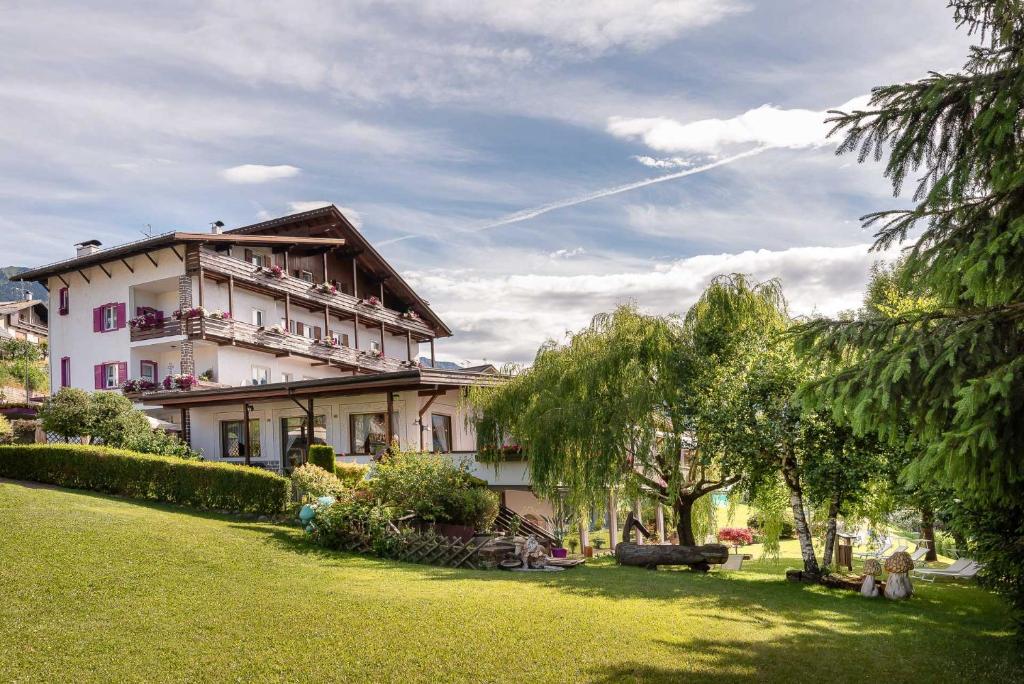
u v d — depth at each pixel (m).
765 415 17.98
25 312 67.06
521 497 28.88
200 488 19.47
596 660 9.99
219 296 34.38
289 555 15.17
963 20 7.81
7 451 21.50
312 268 40.88
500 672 9.30
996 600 17.27
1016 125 7.55
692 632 11.85
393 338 47.75
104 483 20.33
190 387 30.81
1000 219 7.65
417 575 14.62
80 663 8.41
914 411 7.60
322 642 9.73
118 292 34.66
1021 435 6.79
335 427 30.08
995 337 7.40
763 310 20.69
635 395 19.95
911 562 17.64
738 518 44.50
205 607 10.79
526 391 22.84
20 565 11.77
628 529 25.23
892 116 7.91
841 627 13.44
